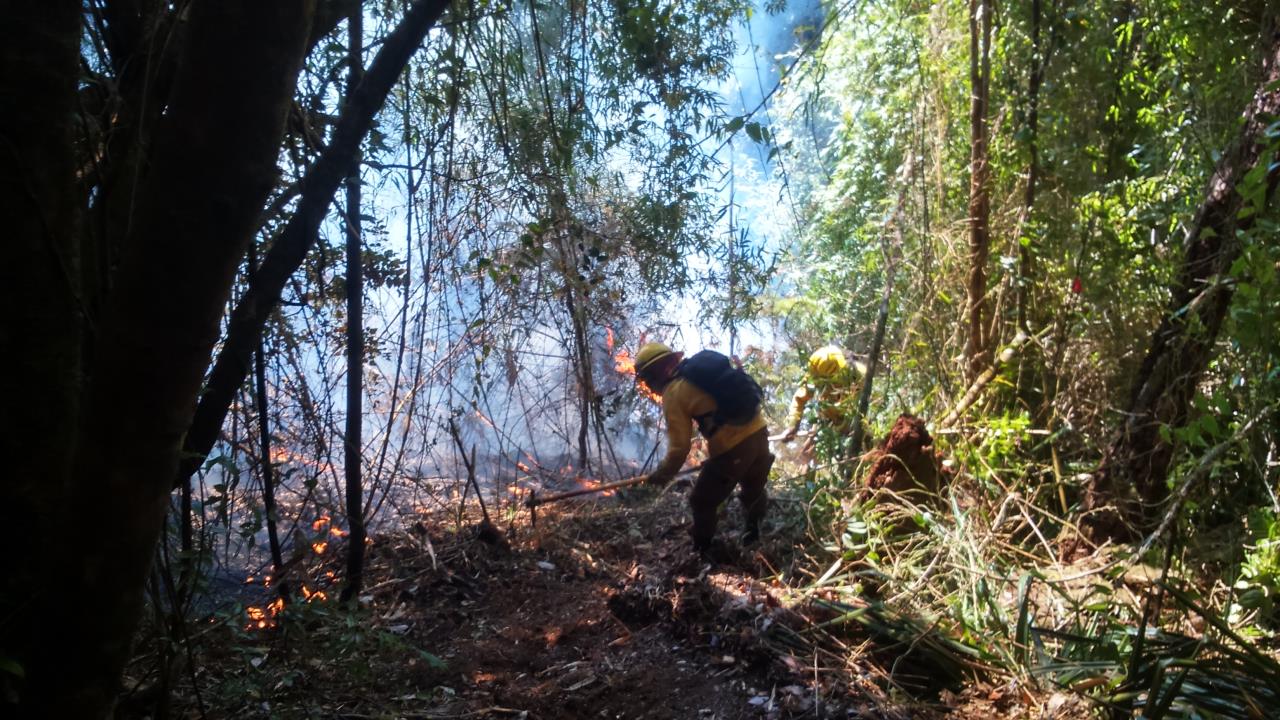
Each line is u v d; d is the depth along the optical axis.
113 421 1.92
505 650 4.30
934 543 4.79
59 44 2.12
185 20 2.59
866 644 3.94
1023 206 6.01
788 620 4.16
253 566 5.04
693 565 4.84
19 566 2.25
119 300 1.88
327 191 2.86
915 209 6.45
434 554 5.26
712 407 4.89
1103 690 3.45
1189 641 3.37
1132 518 4.94
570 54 4.90
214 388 2.96
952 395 6.22
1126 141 5.98
